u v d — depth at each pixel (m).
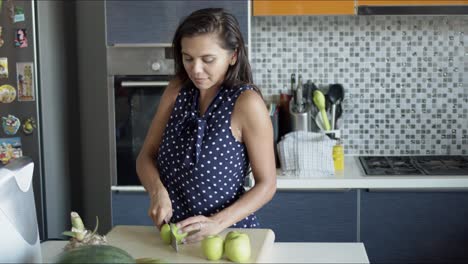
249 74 1.97
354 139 3.63
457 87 3.55
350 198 3.09
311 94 3.51
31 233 1.58
